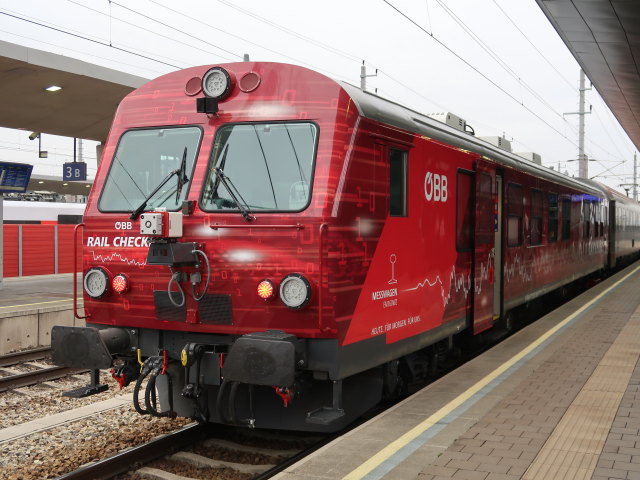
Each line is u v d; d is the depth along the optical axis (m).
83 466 5.73
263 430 6.57
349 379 5.87
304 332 5.11
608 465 4.26
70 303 14.17
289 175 5.27
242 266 5.29
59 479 5.14
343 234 5.16
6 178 16.56
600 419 5.28
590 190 17.67
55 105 16.52
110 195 5.96
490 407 5.68
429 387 6.41
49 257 22.44
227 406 5.86
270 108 5.45
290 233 5.14
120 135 6.05
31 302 14.48
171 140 5.80
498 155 9.40
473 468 4.23
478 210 8.25
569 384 6.48
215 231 5.39
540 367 7.27
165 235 5.29
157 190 5.64
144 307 5.73
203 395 5.82
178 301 5.54
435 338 6.97
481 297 8.44
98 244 5.92
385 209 5.80
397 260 6.04
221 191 5.46
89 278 5.92
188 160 5.67
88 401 8.23
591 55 17.17
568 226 14.52
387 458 4.41
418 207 6.50
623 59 17.34
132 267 5.76
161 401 6.20
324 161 5.17
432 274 6.85
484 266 8.54
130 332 5.92
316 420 4.89
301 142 5.31
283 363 4.83
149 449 5.79
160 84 5.97
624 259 27.36
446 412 5.52
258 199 5.33
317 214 5.05
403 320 6.18
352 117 5.32
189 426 6.54
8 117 17.66
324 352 5.11
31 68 13.50
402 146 6.12
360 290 5.41
